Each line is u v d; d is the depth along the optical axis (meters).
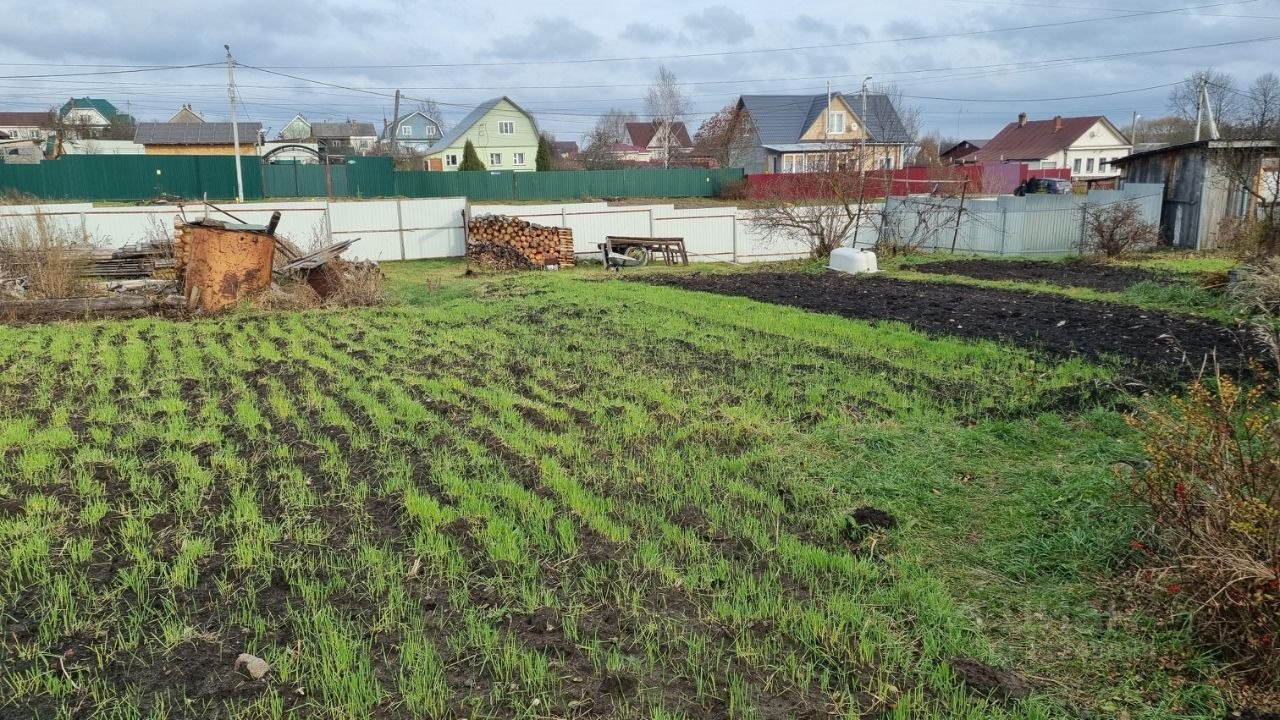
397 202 25.09
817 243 25.38
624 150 75.00
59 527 5.00
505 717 3.32
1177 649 3.67
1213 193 22.95
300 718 3.32
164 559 4.65
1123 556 4.44
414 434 6.84
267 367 9.44
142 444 6.55
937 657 3.71
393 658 3.73
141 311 13.55
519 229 23.75
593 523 5.05
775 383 8.37
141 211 22.19
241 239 14.02
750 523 5.08
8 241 14.84
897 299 14.35
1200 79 36.34
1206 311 12.24
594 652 3.75
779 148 50.00
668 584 4.36
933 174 37.41
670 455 6.37
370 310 14.12
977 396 7.76
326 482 5.82
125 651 3.77
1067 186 38.75
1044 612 4.08
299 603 4.20
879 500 5.42
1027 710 3.31
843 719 3.30
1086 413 6.97
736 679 3.52
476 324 12.41
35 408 7.68
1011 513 5.14
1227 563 3.54
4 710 3.35
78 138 55.34
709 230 26.86
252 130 53.09
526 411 7.49
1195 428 4.24
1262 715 3.28
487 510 5.19
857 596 4.20
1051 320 11.70
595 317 12.72
